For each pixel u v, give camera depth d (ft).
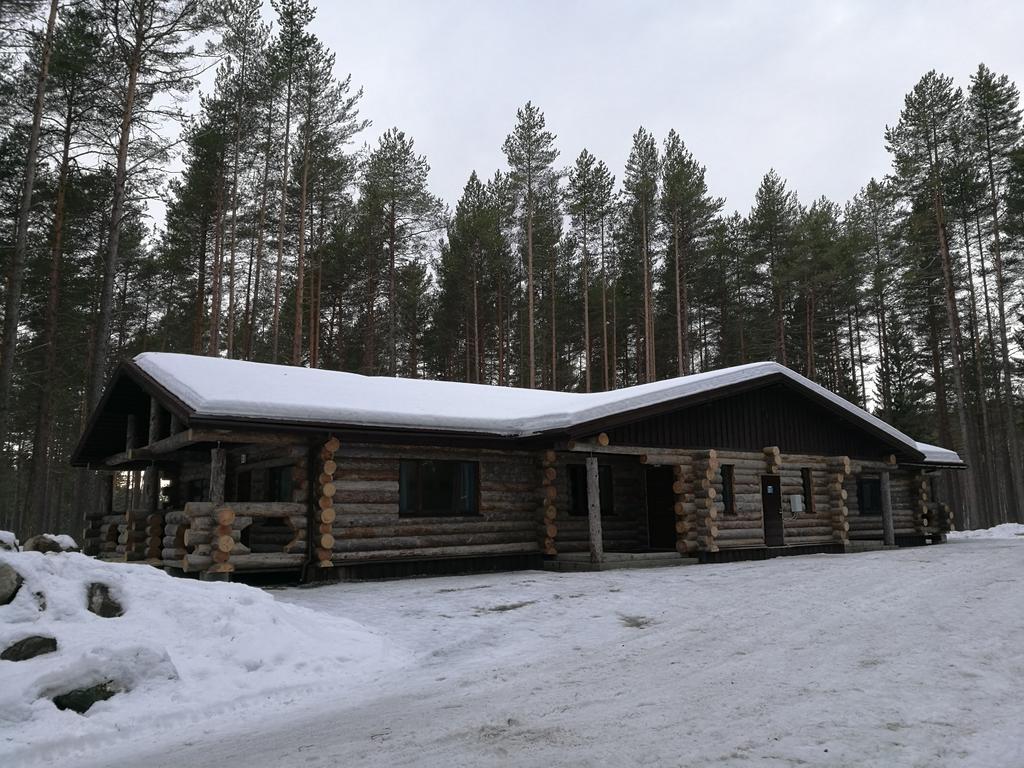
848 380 152.66
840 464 65.41
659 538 59.31
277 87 98.58
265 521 49.49
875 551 64.80
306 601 35.70
